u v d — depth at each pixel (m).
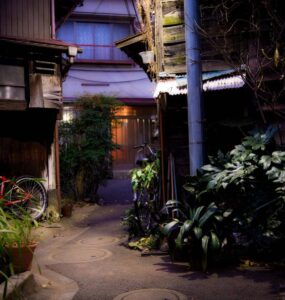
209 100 8.00
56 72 10.85
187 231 5.94
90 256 7.09
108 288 5.32
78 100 14.95
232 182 6.25
